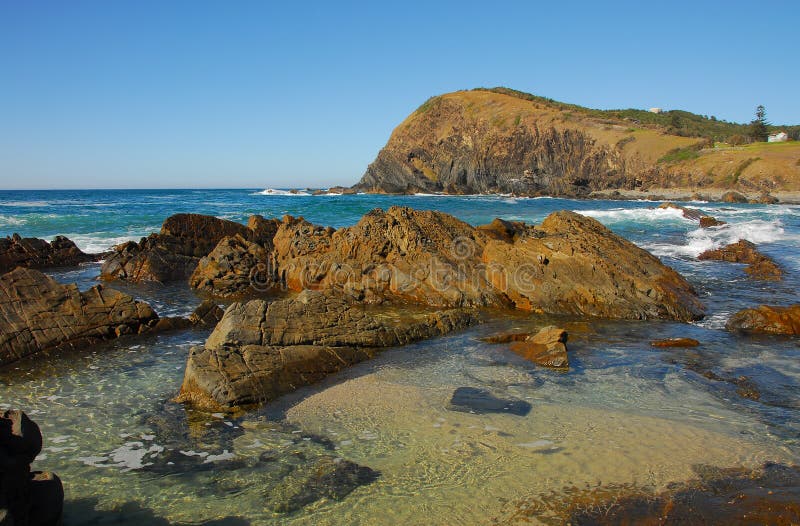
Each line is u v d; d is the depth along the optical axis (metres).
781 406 7.62
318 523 5.16
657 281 14.42
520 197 96.69
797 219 39.97
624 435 6.79
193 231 22.47
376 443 6.75
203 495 5.66
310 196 101.75
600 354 10.23
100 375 9.37
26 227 31.67
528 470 5.99
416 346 10.93
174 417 7.61
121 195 105.00
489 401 7.98
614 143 98.69
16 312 10.60
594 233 16.42
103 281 18.95
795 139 112.06
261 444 6.79
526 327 12.42
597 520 5.01
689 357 9.93
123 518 5.25
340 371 9.42
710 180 80.19
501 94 131.12
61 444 6.79
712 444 6.49
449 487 5.70
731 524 4.80
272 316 9.96
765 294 15.38
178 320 12.60
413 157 127.19
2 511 3.95
